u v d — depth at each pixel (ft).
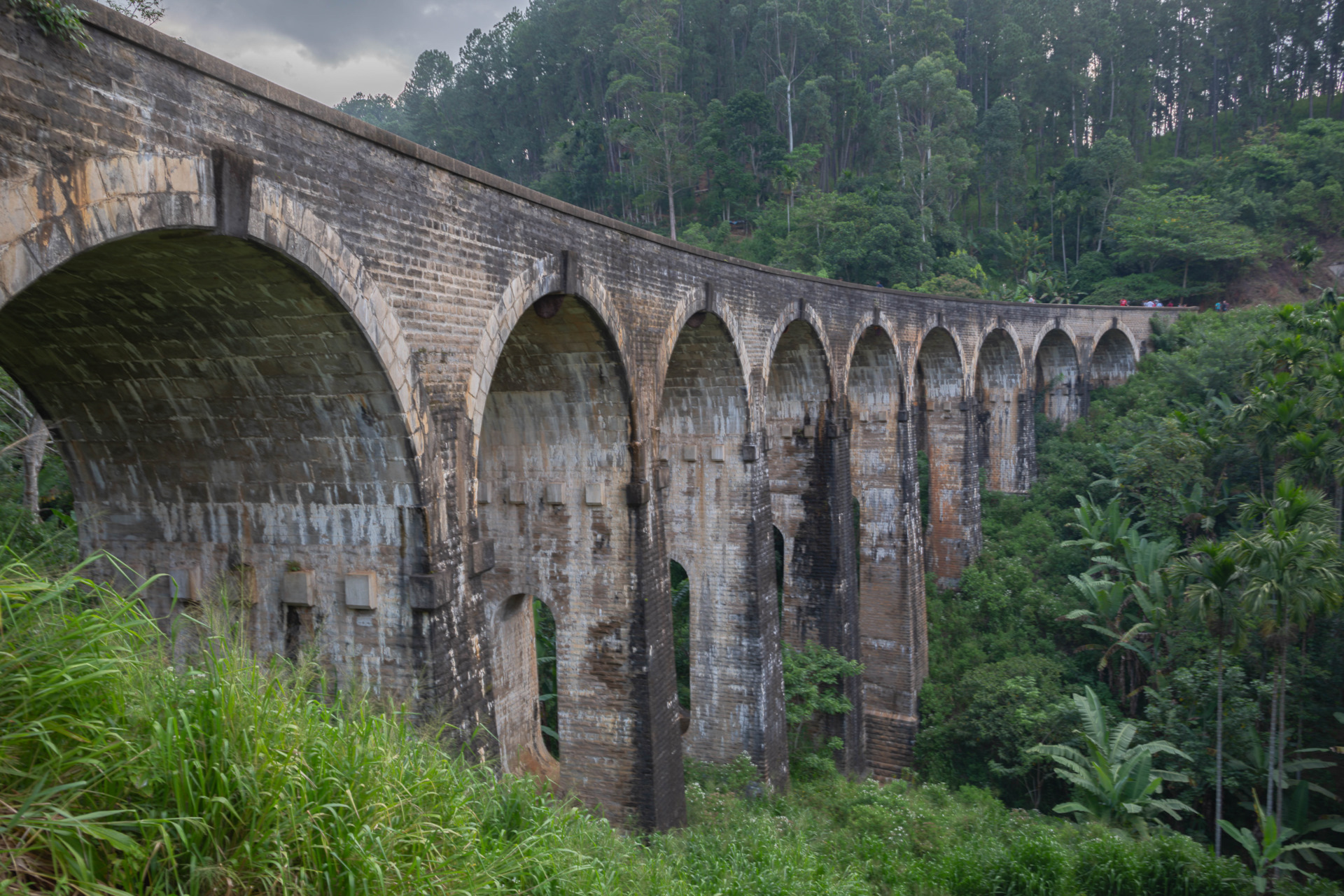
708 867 40.32
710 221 204.03
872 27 242.17
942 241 194.39
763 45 219.61
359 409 31.99
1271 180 205.26
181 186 23.36
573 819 30.09
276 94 26.07
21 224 19.54
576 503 52.03
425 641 33.35
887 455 90.68
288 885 15.12
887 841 56.54
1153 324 155.02
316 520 34.40
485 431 53.78
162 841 13.89
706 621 65.77
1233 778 72.90
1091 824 62.69
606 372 48.32
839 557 76.69
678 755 54.70
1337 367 81.56
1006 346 123.03
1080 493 120.26
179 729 15.58
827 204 171.32
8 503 44.29
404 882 16.93
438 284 33.81
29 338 31.73
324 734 18.66
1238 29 253.44
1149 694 81.66
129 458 35.58
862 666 77.05
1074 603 98.37
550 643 88.43
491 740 36.81
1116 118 247.09
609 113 243.60
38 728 13.88
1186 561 70.13
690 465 65.51
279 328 29.94
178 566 36.52
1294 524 68.33
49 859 13.75
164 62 22.88
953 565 108.17
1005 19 249.14
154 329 30.66
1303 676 77.30
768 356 65.62
